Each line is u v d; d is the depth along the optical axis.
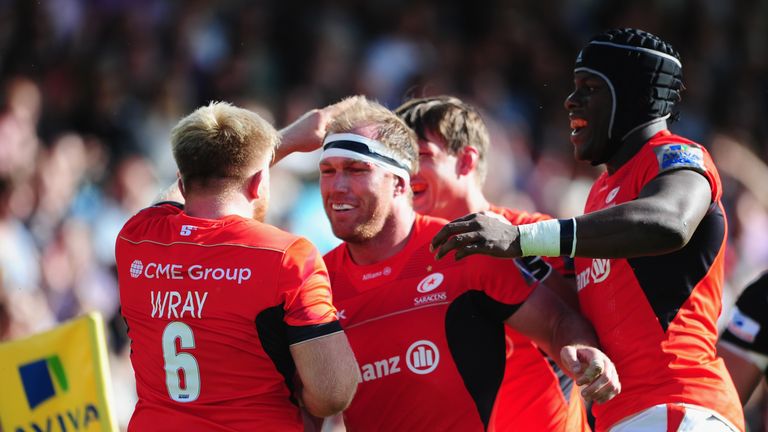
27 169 31.83
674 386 13.76
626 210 12.77
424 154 16.88
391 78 42.62
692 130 44.00
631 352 14.06
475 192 17.34
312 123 15.77
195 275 13.09
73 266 30.42
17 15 37.88
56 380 14.59
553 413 15.06
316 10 43.59
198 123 13.52
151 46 39.22
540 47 46.44
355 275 14.92
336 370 12.87
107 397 14.39
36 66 37.25
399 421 14.41
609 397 13.27
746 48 50.03
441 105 17.05
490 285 14.42
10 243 28.34
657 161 13.81
